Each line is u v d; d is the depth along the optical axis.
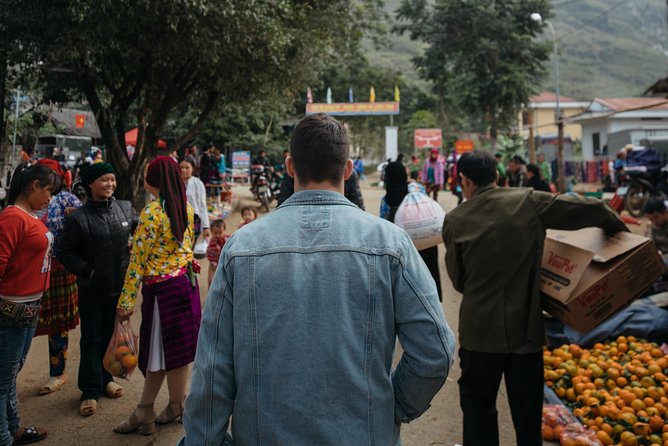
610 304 2.85
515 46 33.91
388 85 44.44
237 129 27.22
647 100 33.00
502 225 2.80
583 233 3.20
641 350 4.36
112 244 3.74
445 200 19.47
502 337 2.76
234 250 1.53
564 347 4.57
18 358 3.03
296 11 11.45
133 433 3.48
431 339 1.47
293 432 1.39
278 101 13.74
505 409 3.95
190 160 11.73
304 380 1.41
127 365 3.27
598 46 141.12
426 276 1.56
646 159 12.66
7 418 3.10
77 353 4.89
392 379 1.58
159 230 3.37
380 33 30.66
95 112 9.84
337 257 1.49
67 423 3.60
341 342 1.43
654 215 5.53
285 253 1.50
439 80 39.88
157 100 11.20
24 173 3.10
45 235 3.10
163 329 3.37
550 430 3.44
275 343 1.43
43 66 8.15
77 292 4.19
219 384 1.47
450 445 3.44
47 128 20.98
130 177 10.34
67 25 7.53
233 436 1.48
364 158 56.84
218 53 9.09
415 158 21.34
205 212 7.64
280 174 15.77
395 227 1.61
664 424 3.35
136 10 7.70
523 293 2.79
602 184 26.09
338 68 40.56
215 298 1.51
